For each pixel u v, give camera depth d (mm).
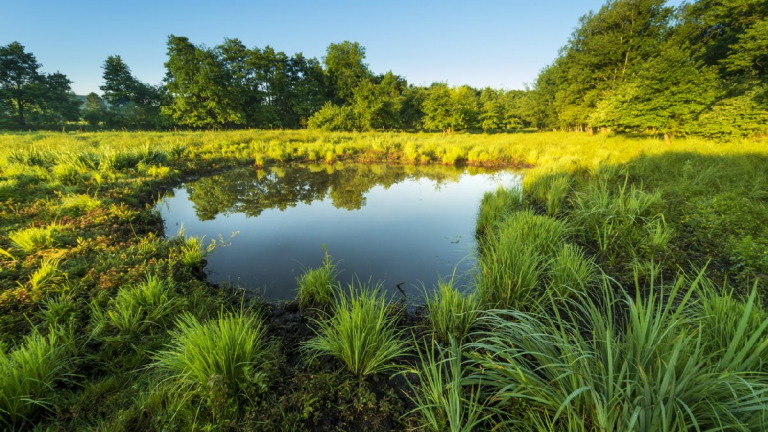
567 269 3811
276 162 15977
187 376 2396
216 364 2377
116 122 47281
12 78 44750
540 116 39062
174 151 14125
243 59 45938
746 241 4168
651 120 14547
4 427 2053
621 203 5801
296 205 8969
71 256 4543
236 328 2672
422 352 3105
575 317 3406
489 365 2273
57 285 3705
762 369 1962
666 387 1537
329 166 15312
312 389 2543
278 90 47438
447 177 12742
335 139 23250
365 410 2424
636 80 15867
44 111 46531
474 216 7754
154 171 10742
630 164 10008
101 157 10555
